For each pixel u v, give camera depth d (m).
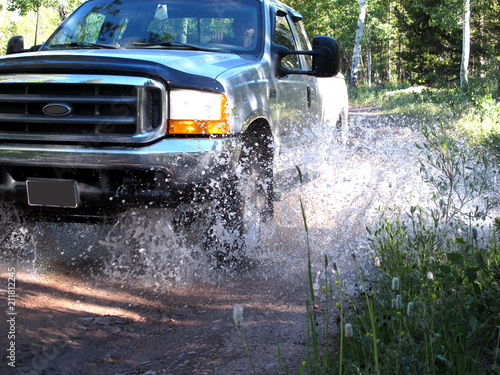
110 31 4.57
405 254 3.15
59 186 3.33
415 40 36.66
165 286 3.43
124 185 3.27
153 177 3.27
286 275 3.59
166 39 4.45
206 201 3.41
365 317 2.40
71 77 3.29
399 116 14.95
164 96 3.29
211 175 3.32
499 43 38.81
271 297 3.26
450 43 36.34
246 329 2.81
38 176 3.43
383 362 1.96
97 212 3.45
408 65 37.41
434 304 2.21
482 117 10.62
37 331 2.66
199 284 3.49
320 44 4.35
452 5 24.98
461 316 2.16
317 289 3.32
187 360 2.45
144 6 4.74
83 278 3.50
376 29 39.56
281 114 4.47
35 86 3.38
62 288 3.31
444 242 3.24
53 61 3.34
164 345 2.63
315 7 42.34
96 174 3.32
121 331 2.76
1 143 3.46
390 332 2.25
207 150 3.30
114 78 3.26
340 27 39.84
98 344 2.60
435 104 17.89
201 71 3.47
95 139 3.29
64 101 3.32
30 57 3.39
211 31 4.54
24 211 3.58
